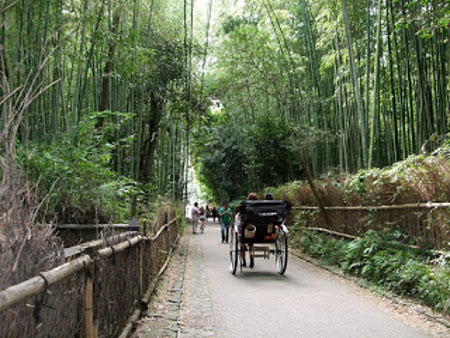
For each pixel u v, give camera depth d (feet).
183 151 87.20
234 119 83.20
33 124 24.70
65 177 17.62
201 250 41.88
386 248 22.71
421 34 21.34
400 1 27.27
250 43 41.37
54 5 24.12
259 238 26.71
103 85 33.01
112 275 11.62
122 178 23.91
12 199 7.47
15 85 21.42
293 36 53.98
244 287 22.13
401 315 16.15
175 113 46.93
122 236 13.78
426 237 20.61
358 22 38.06
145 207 31.12
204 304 18.37
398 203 22.68
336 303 18.24
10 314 5.81
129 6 30.73
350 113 40.81
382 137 46.39
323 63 46.01
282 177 56.44
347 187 29.27
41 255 7.34
